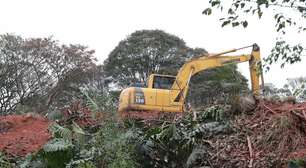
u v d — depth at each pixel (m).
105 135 7.51
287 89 10.05
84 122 9.62
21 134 10.91
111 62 48.19
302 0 5.68
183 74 14.28
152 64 47.50
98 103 7.95
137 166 7.43
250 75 12.52
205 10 5.97
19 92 35.53
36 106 33.69
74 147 7.65
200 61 14.33
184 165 7.62
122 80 47.75
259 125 8.10
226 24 5.98
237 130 8.13
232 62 13.84
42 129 11.09
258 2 5.75
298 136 7.43
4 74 35.19
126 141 7.57
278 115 7.98
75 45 38.53
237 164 7.36
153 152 7.62
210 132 8.21
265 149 7.49
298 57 6.09
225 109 8.77
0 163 8.24
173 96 13.93
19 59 35.88
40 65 36.28
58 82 35.97
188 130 8.30
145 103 13.79
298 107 8.27
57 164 7.59
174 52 47.88
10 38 36.00
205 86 16.80
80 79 36.50
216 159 7.57
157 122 9.16
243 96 8.89
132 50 47.41
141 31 48.88
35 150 9.31
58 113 10.12
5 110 35.19
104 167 7.32
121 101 13.94
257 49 13.59
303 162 6.56
